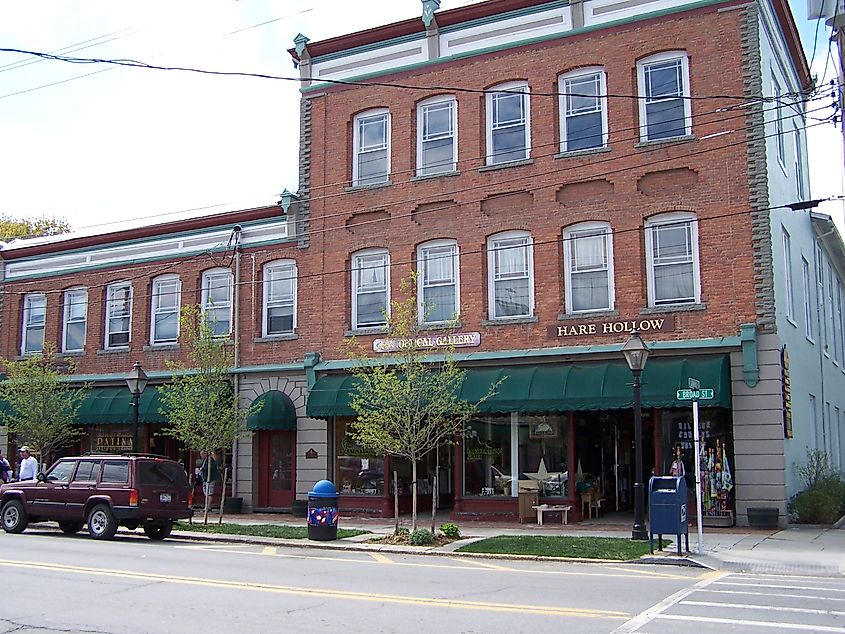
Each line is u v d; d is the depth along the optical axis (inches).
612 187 880.9
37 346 1263.5
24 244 1302.9
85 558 613.9
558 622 379.6
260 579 516.4
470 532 802.8
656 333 839.7
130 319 1179.9
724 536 735.7
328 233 1029.2
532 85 929.5
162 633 357.7
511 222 924.0
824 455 927.0
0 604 424.2
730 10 848.3
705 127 846.5
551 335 887.1
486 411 854.5
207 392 911.0
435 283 963.3
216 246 1112.8
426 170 981.8
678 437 831.7
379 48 1020.5
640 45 880.3
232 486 1056.2
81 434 1160.8
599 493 912.3
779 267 853.8
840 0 651.5
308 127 1055.6
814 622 383.6
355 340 977.5
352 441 989.8
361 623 377.7
